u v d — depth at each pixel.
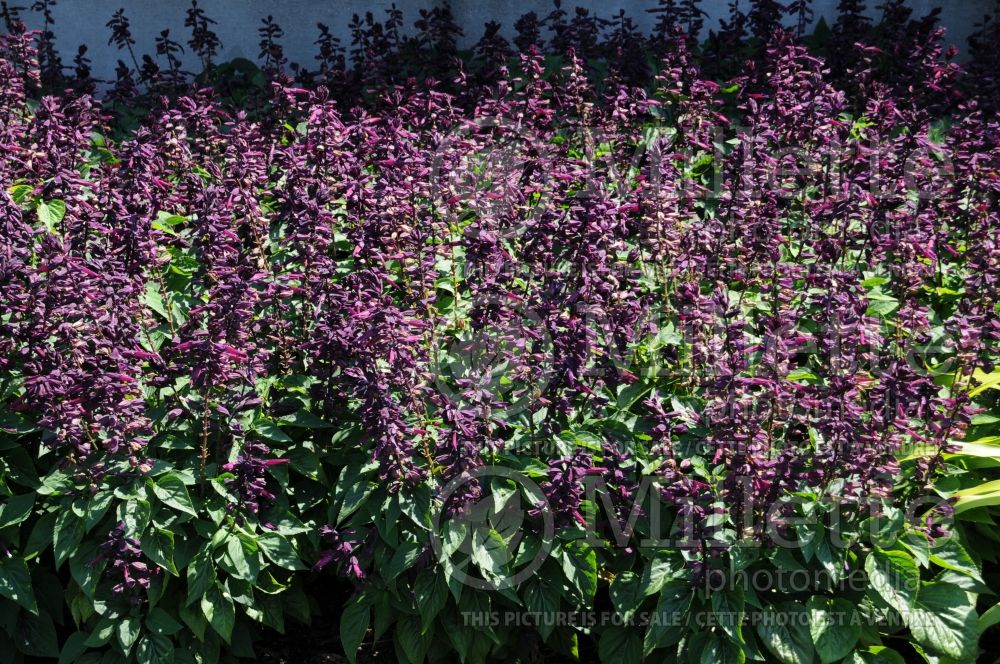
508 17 10.56
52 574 5.40
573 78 7.38
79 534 5.03
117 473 5.04
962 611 5.01
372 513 5.16
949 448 5.37
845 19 8.92
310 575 5.82
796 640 5.00
